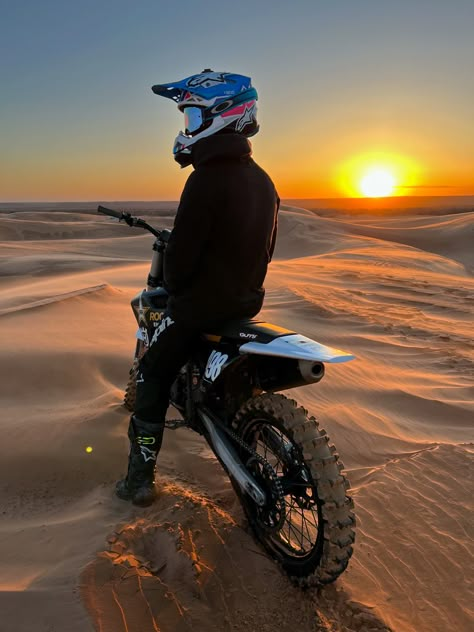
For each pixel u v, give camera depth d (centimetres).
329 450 276
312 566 277
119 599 256
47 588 257
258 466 311
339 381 671
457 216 8388
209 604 273
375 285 1593
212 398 334
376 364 775
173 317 322
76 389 549
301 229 5353
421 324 1034
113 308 914
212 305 309
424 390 667
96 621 238
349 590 294
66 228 5506
